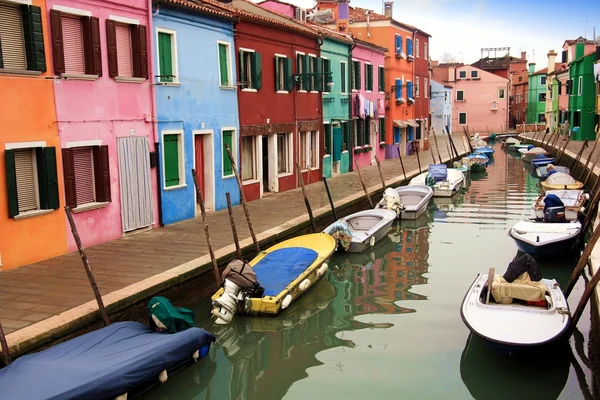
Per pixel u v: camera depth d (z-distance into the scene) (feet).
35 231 36.83
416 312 35.83
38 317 27.20
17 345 24.27
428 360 29.25
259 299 33.55
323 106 81.15
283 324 34.27
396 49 118.62
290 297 34.73
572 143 134.92
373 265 46.83
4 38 34.71
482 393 26.09
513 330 27.55
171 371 27.27
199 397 26.43
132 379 23.40
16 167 36.06
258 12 73.41
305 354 30.45
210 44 54.19
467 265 46.26
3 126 34.55
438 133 200.23
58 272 34.53
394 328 33.40
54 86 37.76
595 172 75.05
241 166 60.64
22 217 35.78
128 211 44.39
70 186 38.96
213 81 54.75
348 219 54.65
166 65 48.32
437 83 197.26
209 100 54.29
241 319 34.47
